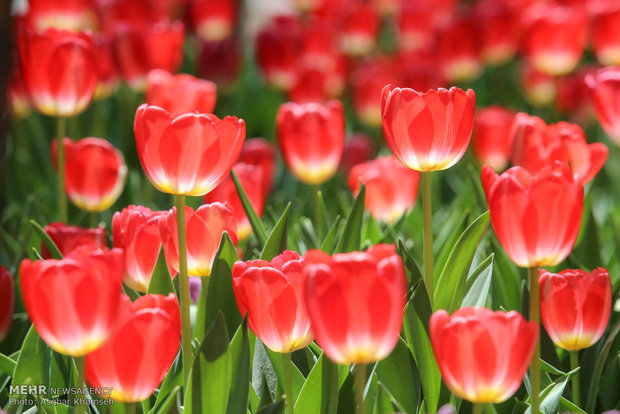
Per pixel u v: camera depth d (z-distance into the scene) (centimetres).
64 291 178
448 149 192
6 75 209
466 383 178
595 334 192
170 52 295
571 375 198
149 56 291
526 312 205
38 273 179
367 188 231
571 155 211
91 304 178
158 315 180
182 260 190
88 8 298
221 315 185
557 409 191
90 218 234
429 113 190
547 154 208
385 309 176
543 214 184
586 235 224
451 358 177
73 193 228
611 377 202
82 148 226
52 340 180
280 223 202
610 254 245
